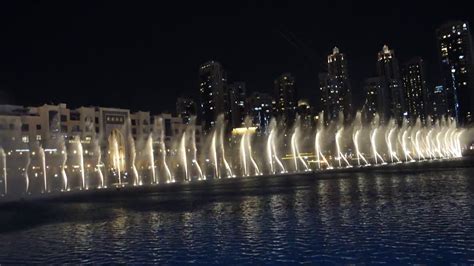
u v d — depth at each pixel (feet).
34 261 87.81
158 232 113.39
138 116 611.06
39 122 510.99
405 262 68.85
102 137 562.25
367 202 146.30
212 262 77.30
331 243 84.84
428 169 373.81
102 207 203.92
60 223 149.28
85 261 84.89
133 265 79.20
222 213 145.28
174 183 471.21
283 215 128.57
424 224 97.04
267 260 76.07
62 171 513.45
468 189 164.86
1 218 181.47
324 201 160.04
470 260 67.72
